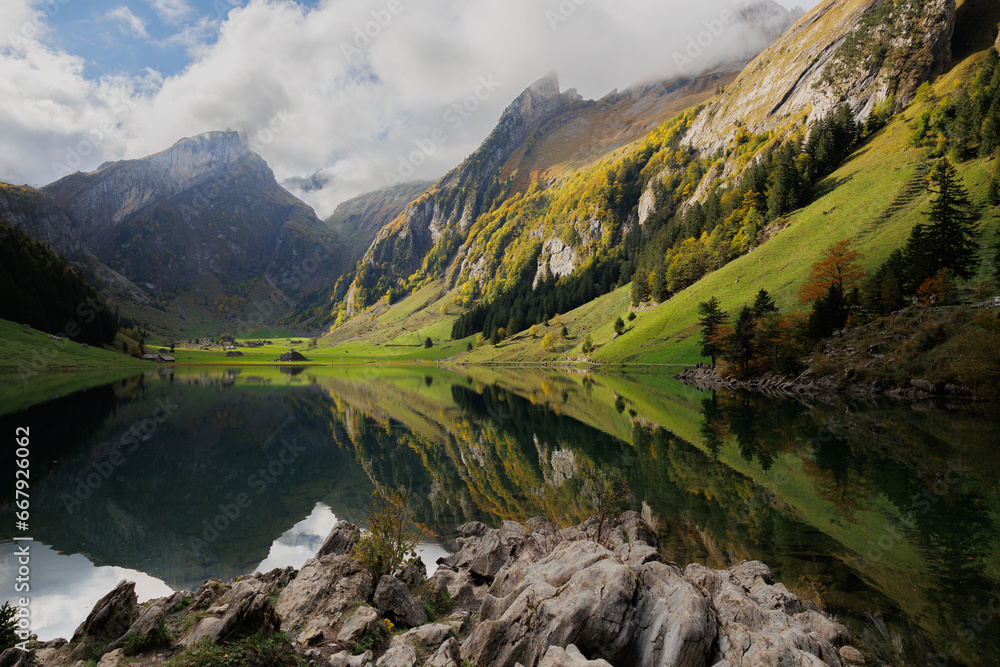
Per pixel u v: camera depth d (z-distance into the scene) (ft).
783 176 490.49
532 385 325.83
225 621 32.81
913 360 210.18
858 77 632.38
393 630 39.34
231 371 540.11
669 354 402.93
